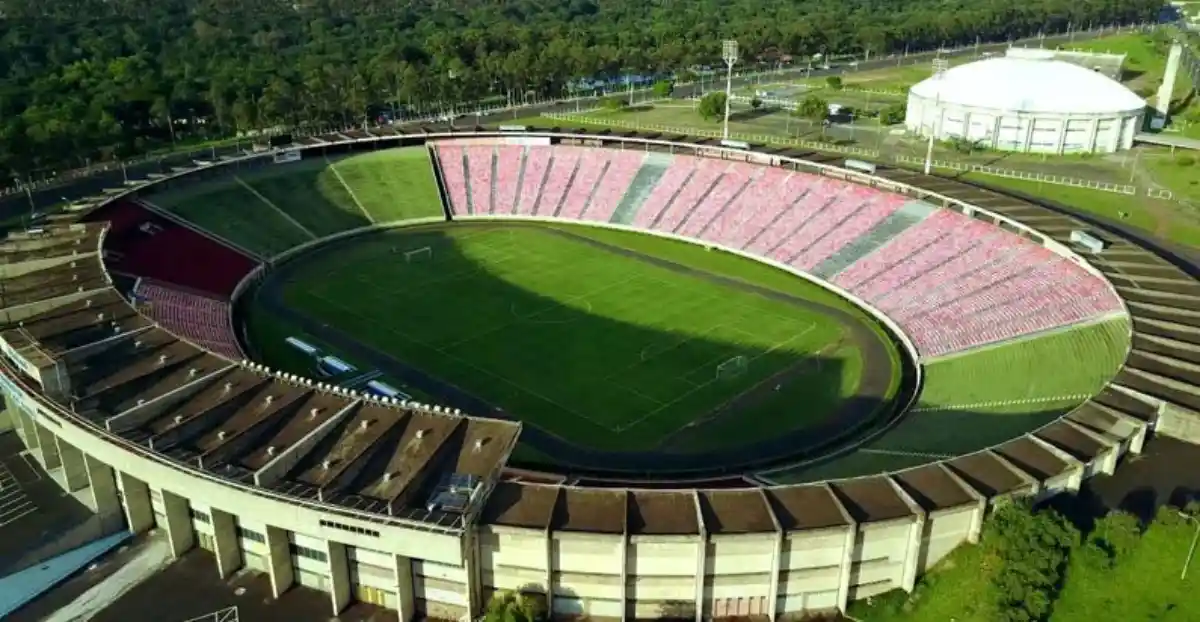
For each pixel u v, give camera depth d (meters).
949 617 59.75
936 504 62.22
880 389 99.75
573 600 62.56
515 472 73.56
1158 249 123.81
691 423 93.12
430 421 70.88
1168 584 58.81
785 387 100.50
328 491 62.41
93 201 136.00
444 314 121.31
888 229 130.50
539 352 109.94
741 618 62.69
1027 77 193.00
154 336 86.31
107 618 63.81
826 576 62.06
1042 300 105.00
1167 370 79.69
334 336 114.62
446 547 59.12
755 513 61.50
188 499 68.69
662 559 60.56
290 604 65.00
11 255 106.75
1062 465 67.00
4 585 66.88
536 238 150.88
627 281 132.12
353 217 155.12
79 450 75.62
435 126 188.62
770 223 142.38
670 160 160.38
